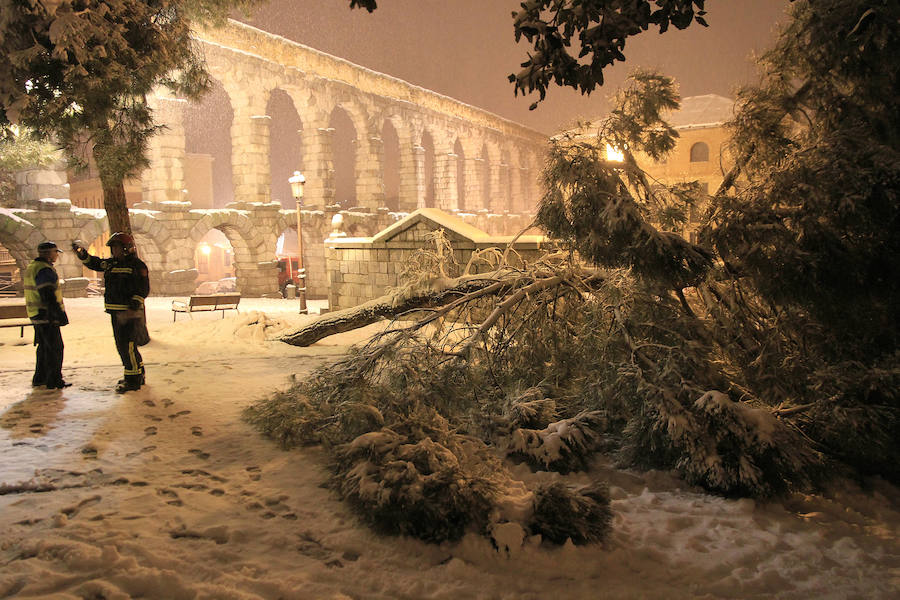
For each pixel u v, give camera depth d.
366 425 5.49
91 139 9.61
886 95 6.51
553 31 3.20
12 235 23.11
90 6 8.02
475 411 6.22
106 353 10.02
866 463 5.68
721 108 19.77
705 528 4.43
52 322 7.25
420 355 6.39
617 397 6.09
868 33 6.10
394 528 4.08
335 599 3.26
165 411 6.56
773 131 7.07
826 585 3.66
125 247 7.31
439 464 4.42
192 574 3.38
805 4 6.84
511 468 5.51
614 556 3.94
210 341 11.39
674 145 7.55
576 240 6.53
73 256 25.06
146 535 3.77
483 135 59.69
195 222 29.50
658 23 3.12
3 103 7.98
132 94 9.55
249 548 3.76
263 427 5.98
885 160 5.60
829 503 5.09
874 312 5.91
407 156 48.50
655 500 4.96
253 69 33.28
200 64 10.78
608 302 6.64
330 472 5.07
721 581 3.68
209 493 4.54
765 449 5.02
